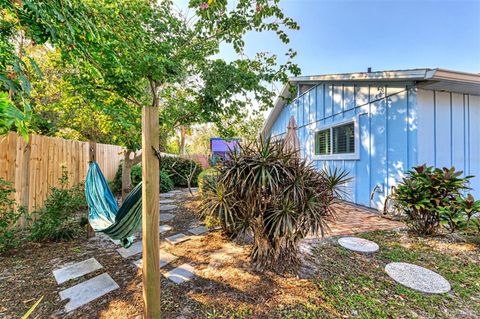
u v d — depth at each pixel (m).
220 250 3.72
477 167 5.47
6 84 1.78
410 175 4.70
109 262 3.41
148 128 1.91
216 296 2.52
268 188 2.78
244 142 3.24
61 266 3.29
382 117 5.77
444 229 4.45
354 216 5.52
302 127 9.52
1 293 2.65
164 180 9.92
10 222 4.08
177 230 4.82
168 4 5.14
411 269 3.07
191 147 27.14
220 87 4.54
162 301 2.45
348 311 2.29
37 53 5.73
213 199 3.40
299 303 2.40
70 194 4.75
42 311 2.35
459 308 2.36
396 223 4.96
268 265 3.04
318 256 3.42
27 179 4.85
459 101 5.36
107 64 3.90
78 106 5.88
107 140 8.95
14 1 2.02
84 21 2.64
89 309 2.37
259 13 4.40
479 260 3.33
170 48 4.76
